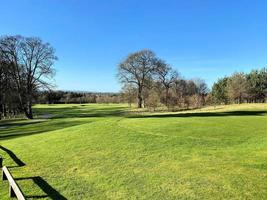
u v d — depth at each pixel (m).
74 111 73.50
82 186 9.63
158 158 11.45
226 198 7.57
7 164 13.38
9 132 29.14
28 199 8.91
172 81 74.31
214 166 9.83
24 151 15.78
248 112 32.31
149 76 69.75
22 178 11.03
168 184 8.86
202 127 17.64
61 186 9.80
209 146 12.62
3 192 9.74
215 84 93.00
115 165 11.27
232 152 11.35
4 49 47.41
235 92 73.00
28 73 48.81
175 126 18.27
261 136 14.27
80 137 16.83
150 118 24.17
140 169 10.47
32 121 42.59
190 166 10.10
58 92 139.12
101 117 43.50
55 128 28.55
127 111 62.03
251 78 83.50
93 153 13.32
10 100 49.94
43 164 12.75
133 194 8.51
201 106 62.22
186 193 8.12
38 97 50.84
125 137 15.49
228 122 20.17
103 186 9.41
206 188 8.25
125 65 69.56
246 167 9.45
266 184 8.10
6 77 48.59
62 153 14.05
